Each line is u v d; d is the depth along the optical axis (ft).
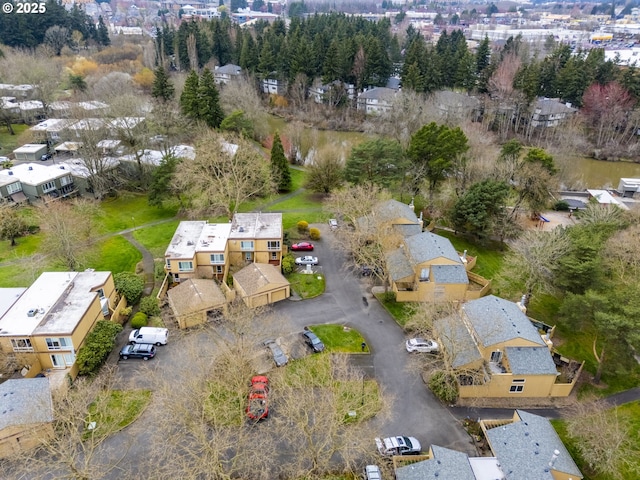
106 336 166.50
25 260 214.07
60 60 495.41
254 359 164.86
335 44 445.37
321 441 139.64
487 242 255.09
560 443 134.00
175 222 266.77
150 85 470.39
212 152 260.21
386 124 356.38
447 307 179.11
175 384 153.17
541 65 449.89
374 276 220.23
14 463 130.62
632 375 171.12
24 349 156.25
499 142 404.36
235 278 204.95
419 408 153.17
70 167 298.97
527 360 156.46
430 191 283.79
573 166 349.82
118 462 132.16
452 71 455.63
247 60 497.05
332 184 295.28
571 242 195.93
